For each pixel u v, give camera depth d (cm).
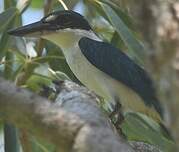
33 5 1409
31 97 347
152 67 301
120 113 952
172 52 295
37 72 1043
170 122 294
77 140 330
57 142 340
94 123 342
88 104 450
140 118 1019
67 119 340
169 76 295
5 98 344
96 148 320
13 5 1159
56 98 590
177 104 292
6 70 1030
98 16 1265
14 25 1043
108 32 1167
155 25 300
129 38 922
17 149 966
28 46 1082
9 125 961
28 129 350
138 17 304
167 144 953
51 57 1009
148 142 971
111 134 328
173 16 298
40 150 984
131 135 1017
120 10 1009
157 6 300
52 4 1089
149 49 301
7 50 1025
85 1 1184
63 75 1055
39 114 343
